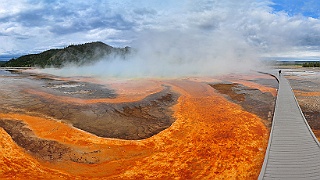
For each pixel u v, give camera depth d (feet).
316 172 23.03
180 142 33.50
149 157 29.81
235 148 31.40
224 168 27.04
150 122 40.01
